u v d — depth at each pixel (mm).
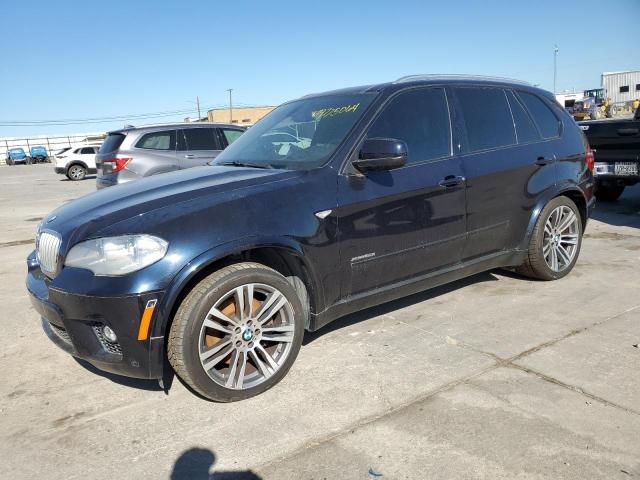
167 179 3641
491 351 3586
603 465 2398
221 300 2953
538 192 4602
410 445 2604
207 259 2877
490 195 4238
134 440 2771
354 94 4066
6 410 3135
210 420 2924
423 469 2428
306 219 3254
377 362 3500
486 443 2590
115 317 2779
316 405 3012
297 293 3463
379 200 3580
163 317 2801
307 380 3301
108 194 3512
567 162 4855
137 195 3291
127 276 2773
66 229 3070
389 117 3830
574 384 3105
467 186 4066
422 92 4086
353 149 3578
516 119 4637
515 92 4746
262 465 2518
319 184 3385
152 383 3393
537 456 2477
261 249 3252
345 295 3545
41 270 3330
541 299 4531
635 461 2418
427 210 3834
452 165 4020
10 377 3561
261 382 3141
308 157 3637
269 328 3164
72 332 2941
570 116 5168
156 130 9047
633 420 2727
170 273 2795
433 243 3912
